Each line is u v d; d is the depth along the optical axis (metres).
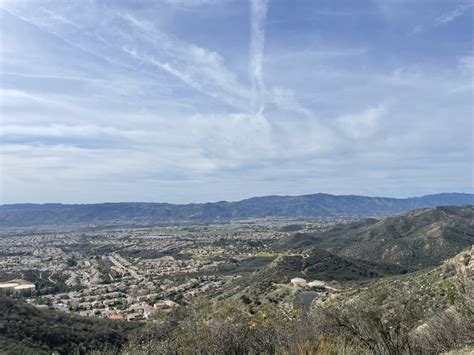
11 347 32.72
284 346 10.08
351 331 9.59
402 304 10.48
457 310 9.09
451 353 8.45
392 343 8.92
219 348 13.09
